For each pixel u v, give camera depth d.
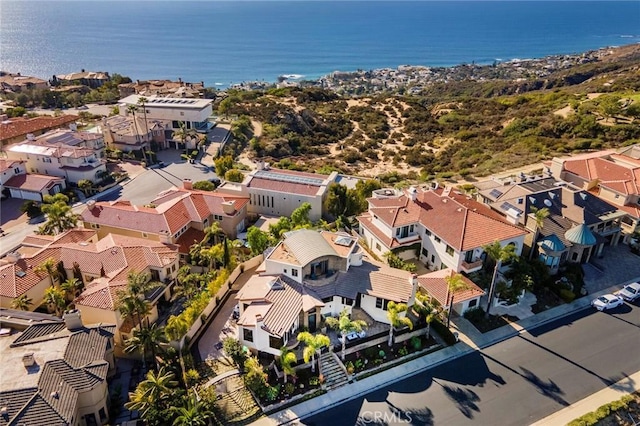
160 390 40.06
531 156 99.00
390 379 44.28
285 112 142.50
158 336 44.91
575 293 55.62
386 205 65.25
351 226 71.69
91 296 50.06
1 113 135.38
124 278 53.19
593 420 38.84
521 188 67.25
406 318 47.00
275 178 78.62
